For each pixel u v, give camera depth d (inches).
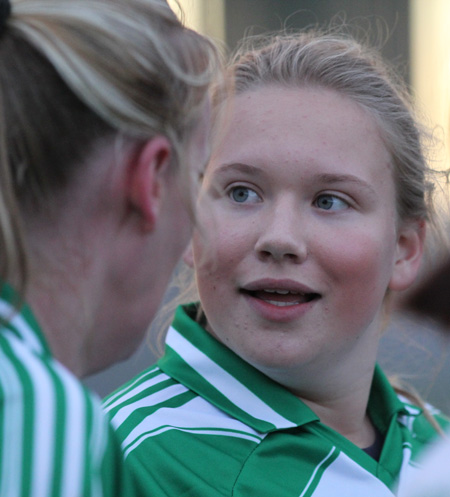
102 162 119.3
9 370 106.0
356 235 188.1
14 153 113.9
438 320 191.5
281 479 181.9
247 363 195.8
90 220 120.3
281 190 185.9
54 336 119.3
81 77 114.9
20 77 114.7
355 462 191.9
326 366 192.4
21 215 115.2
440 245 228.4
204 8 696.4
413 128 218.8
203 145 139.1
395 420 220.5
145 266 128.9
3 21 117.0
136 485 157.9
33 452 101.7
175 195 130.8
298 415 191.2
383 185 197.3
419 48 674.8
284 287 182.1
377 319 208.8
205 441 183.6
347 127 192.5
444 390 334.0
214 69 141.8
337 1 715.4
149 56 123.3
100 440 111.0
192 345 202.7
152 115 123.0
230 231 185.5
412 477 203.2
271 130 187.9
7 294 112.9
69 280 119.2
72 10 119.5
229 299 187.6
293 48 208.2
